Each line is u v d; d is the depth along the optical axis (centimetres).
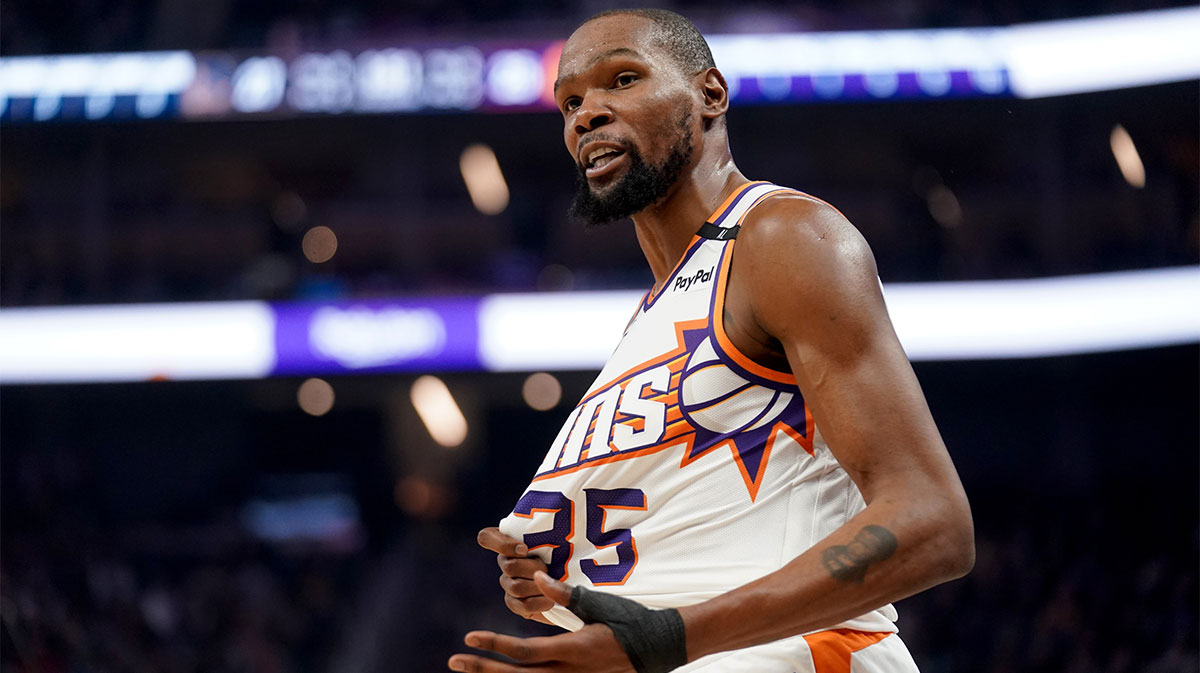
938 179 3888
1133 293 3038
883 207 3916
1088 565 3027
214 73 3212
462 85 3209
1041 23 3166
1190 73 3020
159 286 3797
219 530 3681
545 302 3108
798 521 346
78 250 3806
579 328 3083
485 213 4031
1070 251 3647
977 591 3031
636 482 358
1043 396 3912
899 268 3666
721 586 342
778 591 306
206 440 4006
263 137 3462
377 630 3134
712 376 354
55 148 3541
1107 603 2792
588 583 361
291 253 3912
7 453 3844
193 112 3192
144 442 3984
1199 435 3772
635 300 3097
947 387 3947
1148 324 3012
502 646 294
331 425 4278
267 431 4259
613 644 300
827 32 3181
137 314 3098
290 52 3219
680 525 350
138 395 3962
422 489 4100
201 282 3906
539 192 3962
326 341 3086
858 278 334
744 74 3139
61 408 3934
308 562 3584
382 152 3800
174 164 3812
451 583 3494
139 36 3488
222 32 3556
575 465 368
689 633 302
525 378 3800
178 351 3078
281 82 3206
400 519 4112
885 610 378
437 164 3912
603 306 3097
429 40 3241
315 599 3328
